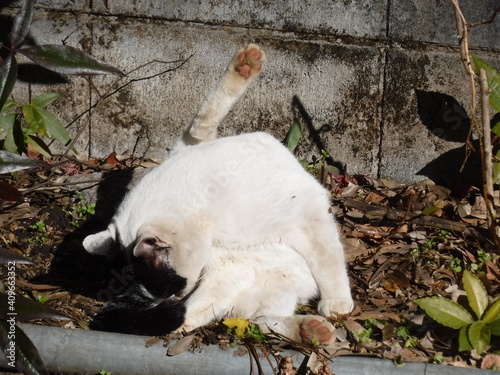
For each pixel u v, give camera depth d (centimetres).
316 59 176
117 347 138
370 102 177
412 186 178
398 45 176
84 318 148
